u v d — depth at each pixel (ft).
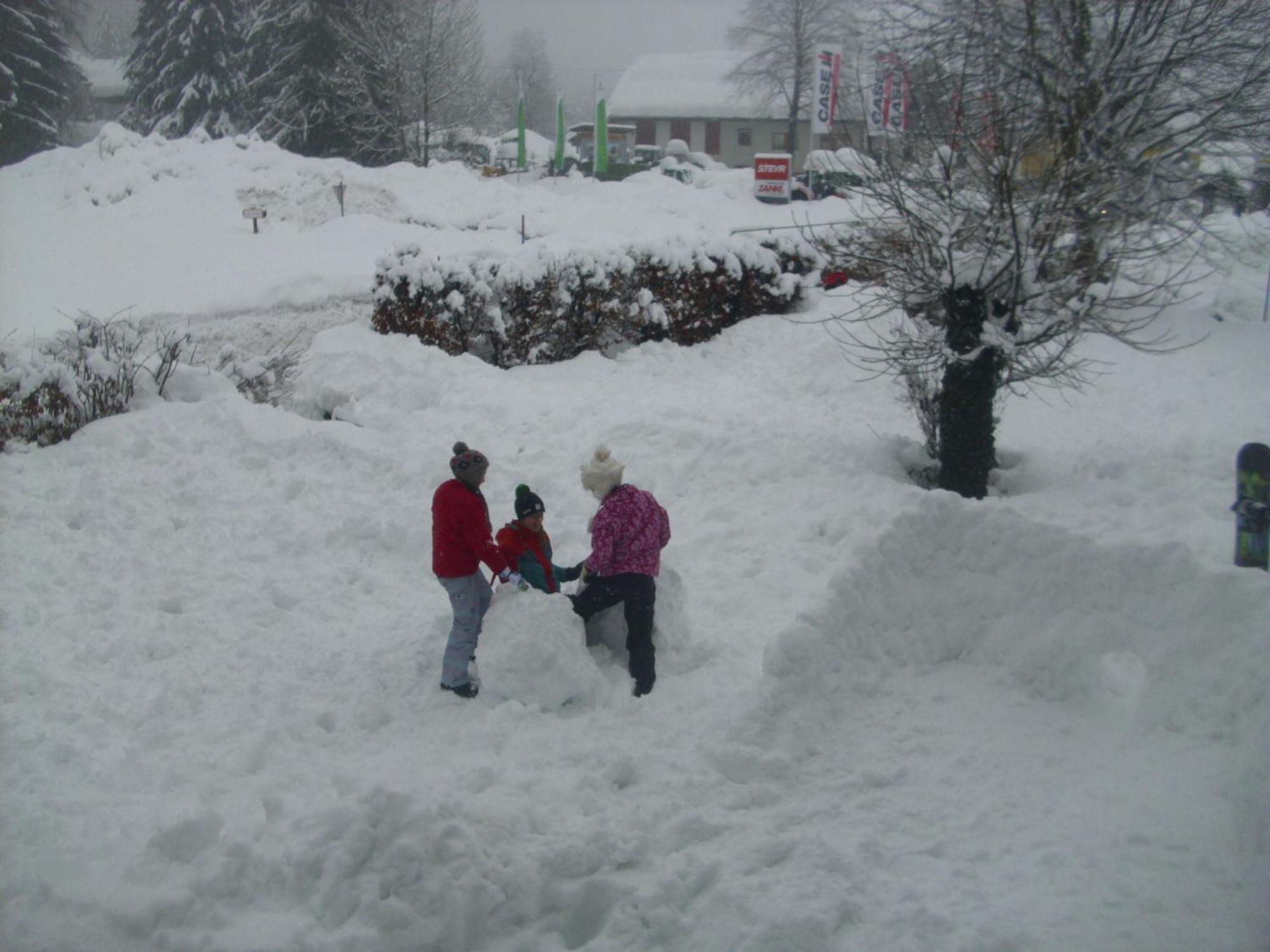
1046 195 26.58
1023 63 31.22
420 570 23.54
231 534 24.43
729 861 12.66
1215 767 13.79
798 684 15.66
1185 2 33.76
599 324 45.44
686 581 22.94
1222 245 50.67
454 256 42.70
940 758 14.90
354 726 16.79
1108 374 41.88
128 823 13.46
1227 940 10.85
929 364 30.45
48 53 151.74
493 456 30.40
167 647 19.12
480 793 14.03
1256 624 14.85
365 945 11.23
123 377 31.19
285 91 129.39
